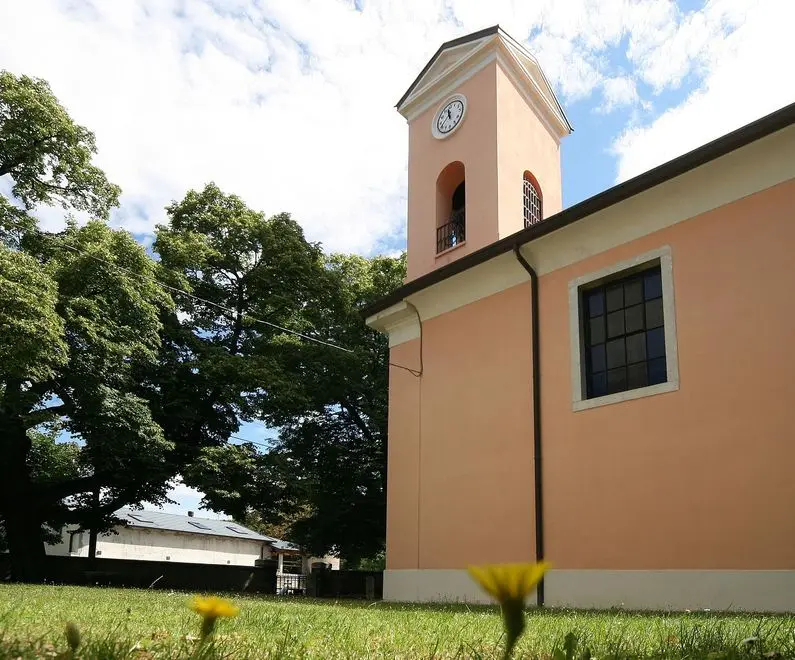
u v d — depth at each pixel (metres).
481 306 13.40
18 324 14.41
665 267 10.28
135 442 18.41
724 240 9.66
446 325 14.19
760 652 2.56
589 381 11.32
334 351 22.33
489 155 16.88
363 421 24.44
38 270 15.72
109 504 22.55
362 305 24.45
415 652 2.82
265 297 23.08
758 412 8.84
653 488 9.77
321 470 23.94
